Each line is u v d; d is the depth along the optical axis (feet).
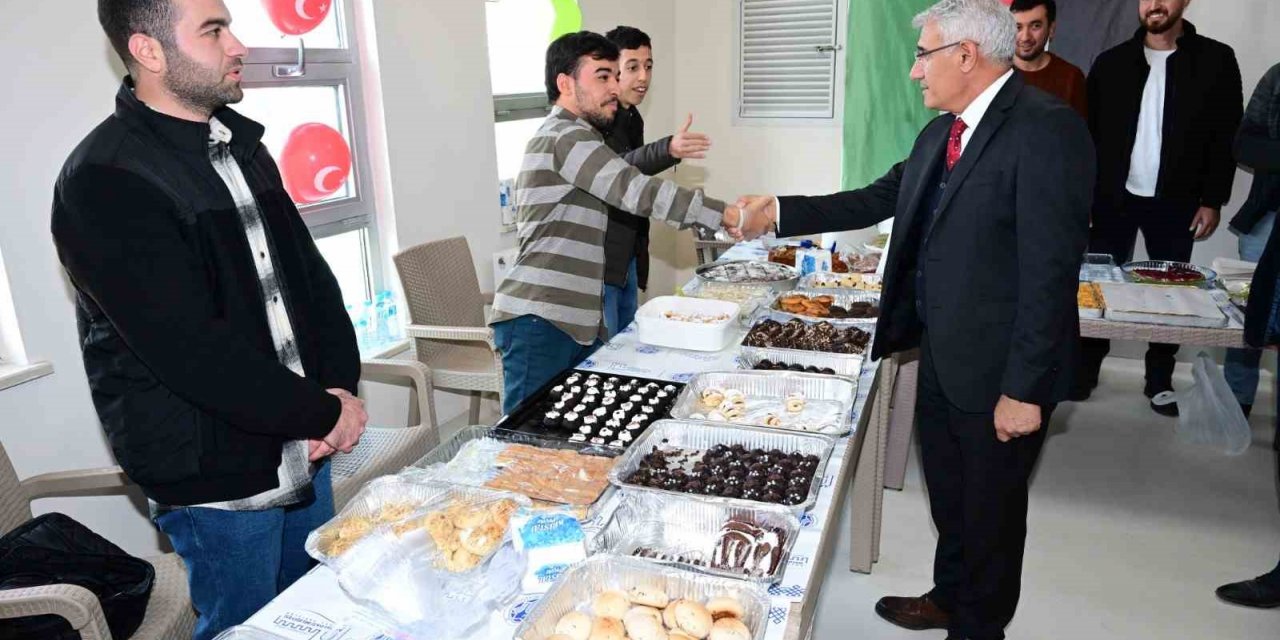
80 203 3.81
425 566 3.71
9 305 6.77
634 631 3.40
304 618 3.66
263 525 4.62
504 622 3.65
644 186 6.61
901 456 9.67
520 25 12.96
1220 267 9.66
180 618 5.27
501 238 12.36
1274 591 7.48
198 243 4.17
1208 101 10.92
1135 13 12.61
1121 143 11.45
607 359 6.96
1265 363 12.98
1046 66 11.48
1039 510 9.32
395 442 7.64
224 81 4.23
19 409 6.83
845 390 5.83
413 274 9.53
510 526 4.00
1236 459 10.39
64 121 7.00
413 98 10.46
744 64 15.84
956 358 5.65
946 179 5.79
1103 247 12.05
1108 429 11.36
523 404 5.99
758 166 16.29
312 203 9.53
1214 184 11.25
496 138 12.92
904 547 8.66
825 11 14.89
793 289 8.90
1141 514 9.19
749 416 5.65
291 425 4.25
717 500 4.31
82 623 4.48
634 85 10.51
